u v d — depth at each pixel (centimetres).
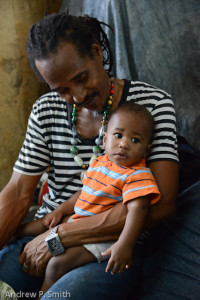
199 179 154
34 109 140
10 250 143
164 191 120
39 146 140
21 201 142
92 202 123
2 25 217
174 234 131
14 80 228
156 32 195
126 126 118
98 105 124
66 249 122
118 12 200
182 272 119
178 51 189
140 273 127
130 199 112
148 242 137
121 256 106
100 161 129
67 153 138
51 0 243
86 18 128
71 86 115
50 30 111
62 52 110
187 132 175
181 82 187
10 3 216
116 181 118
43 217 144
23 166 141
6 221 138
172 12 192
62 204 141
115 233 119
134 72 204
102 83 121
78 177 141
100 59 121
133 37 200
